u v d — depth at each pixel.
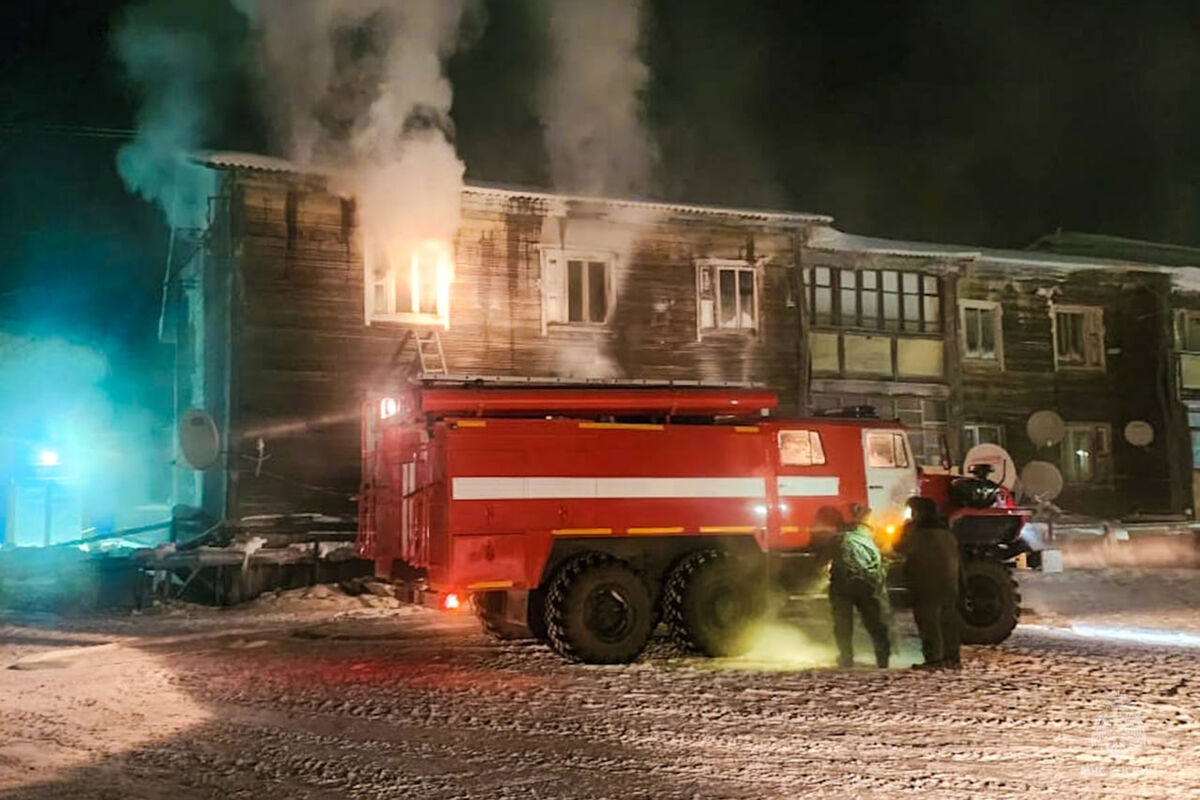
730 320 23.08
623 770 6.71
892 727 8.00
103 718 8.20
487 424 10.89
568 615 10.73
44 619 15.30
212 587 17.78
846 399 24.91
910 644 12.91
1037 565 13.44
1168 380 28.48
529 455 10.99
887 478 12.72
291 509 19.11
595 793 6.21
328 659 11.05
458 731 7.74
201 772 6.63
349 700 8.80
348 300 19.88
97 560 16.70
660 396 11.70
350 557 18.66
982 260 26.61
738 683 9.68
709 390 12.03
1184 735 7.91
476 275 20.98
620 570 10.99
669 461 11.59
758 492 11.96
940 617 10.84
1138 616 16.50
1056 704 8.91
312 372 19.52
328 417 19.55
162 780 6.45
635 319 22.19
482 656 11.25
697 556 11.48
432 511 10.96
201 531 19.66
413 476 11.57
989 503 13.14
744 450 11.97
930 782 6.56
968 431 26.78
